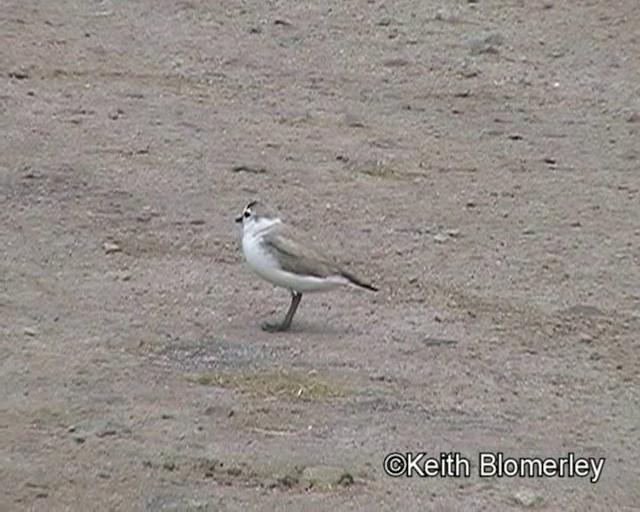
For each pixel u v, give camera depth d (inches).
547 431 458.9
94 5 889.5
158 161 687.7
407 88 814.5
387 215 648.4
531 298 575.2
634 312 567.8
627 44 886.4
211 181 669.3
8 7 872.9
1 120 719.1
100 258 584.1
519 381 498.3
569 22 913.5
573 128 774.5
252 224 517.0
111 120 731.4
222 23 882.1
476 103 800.3
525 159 729.6
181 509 396.2
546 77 840.3
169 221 625.6
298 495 408.2
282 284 515.5
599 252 625.6
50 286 554.9
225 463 423.2
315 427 449.1
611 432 463.2
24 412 451.2
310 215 641.6
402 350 515.5
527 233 641.6
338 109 776.3
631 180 710.5
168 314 534.9
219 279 569.9
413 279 585.0
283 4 920.3
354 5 927.0
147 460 424.2
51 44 824.9
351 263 595.5
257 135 729.6
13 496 402.9
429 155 725.3
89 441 434.6
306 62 839.1
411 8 927.0
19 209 625.6
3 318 523.2
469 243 626.2
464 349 521.0
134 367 486.3
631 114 792.9
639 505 416.8
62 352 497.4
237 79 807.1
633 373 514.0
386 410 464.8
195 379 479.2
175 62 821.2
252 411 457.4
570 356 524.7
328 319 538.6
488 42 876.6
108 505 399.9
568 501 416.2
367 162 706.8
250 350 505.0
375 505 403.5
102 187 653.3
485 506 407.8
